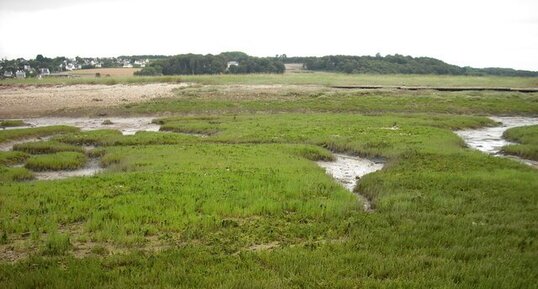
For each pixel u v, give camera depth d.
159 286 10.13
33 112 58.00
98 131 41.16
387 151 30.33
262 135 37.56
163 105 61.16
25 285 10.27
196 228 14.70
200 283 10.40
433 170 23.55
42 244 13.45
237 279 10.49
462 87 80.12
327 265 11.44
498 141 37.53
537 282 10.41
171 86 80.38
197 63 159.25
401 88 76.88
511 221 15.17
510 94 68.62
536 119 53.34
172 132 41.06
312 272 10.98
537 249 12.62
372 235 13.92
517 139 37.28
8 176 23.75
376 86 80.94
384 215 16.12
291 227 14.85
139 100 65.50
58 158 28.39
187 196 18.17
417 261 11.66
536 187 19.69
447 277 10.60
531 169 24.05
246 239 13.84
